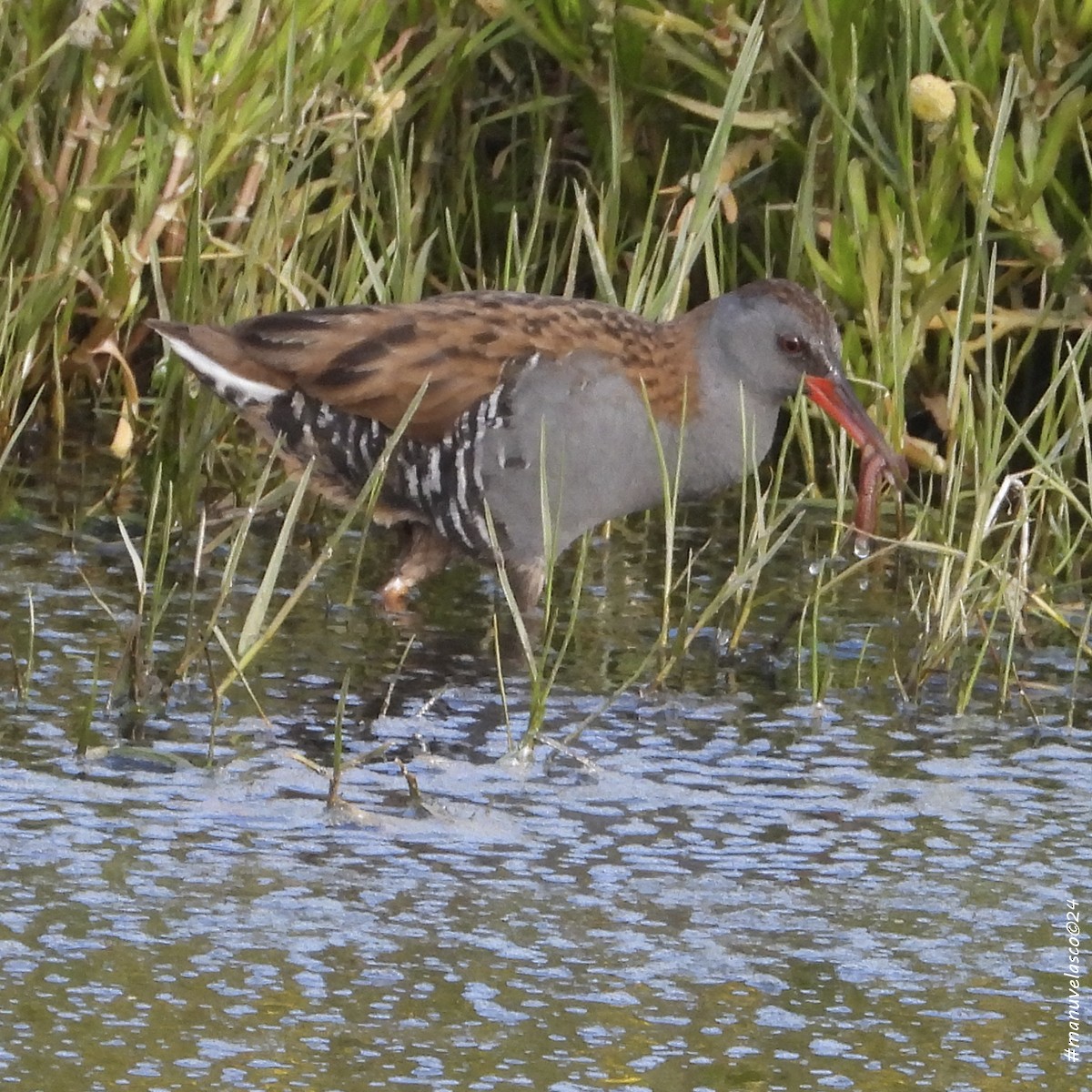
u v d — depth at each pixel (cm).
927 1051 694
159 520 1216
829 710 1010
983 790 922
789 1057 685
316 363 1100
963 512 1261
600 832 859
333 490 1146
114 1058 661
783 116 1300
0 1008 689
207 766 899
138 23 1199
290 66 1191
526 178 1438
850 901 806
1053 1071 684
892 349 1255
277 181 1254
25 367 1252
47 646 1025
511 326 1099
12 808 846
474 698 1003
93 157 1259
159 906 770
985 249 1270
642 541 1249
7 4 1230
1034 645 1110
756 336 1123
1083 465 1256
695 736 970
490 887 802
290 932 756
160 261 1282
